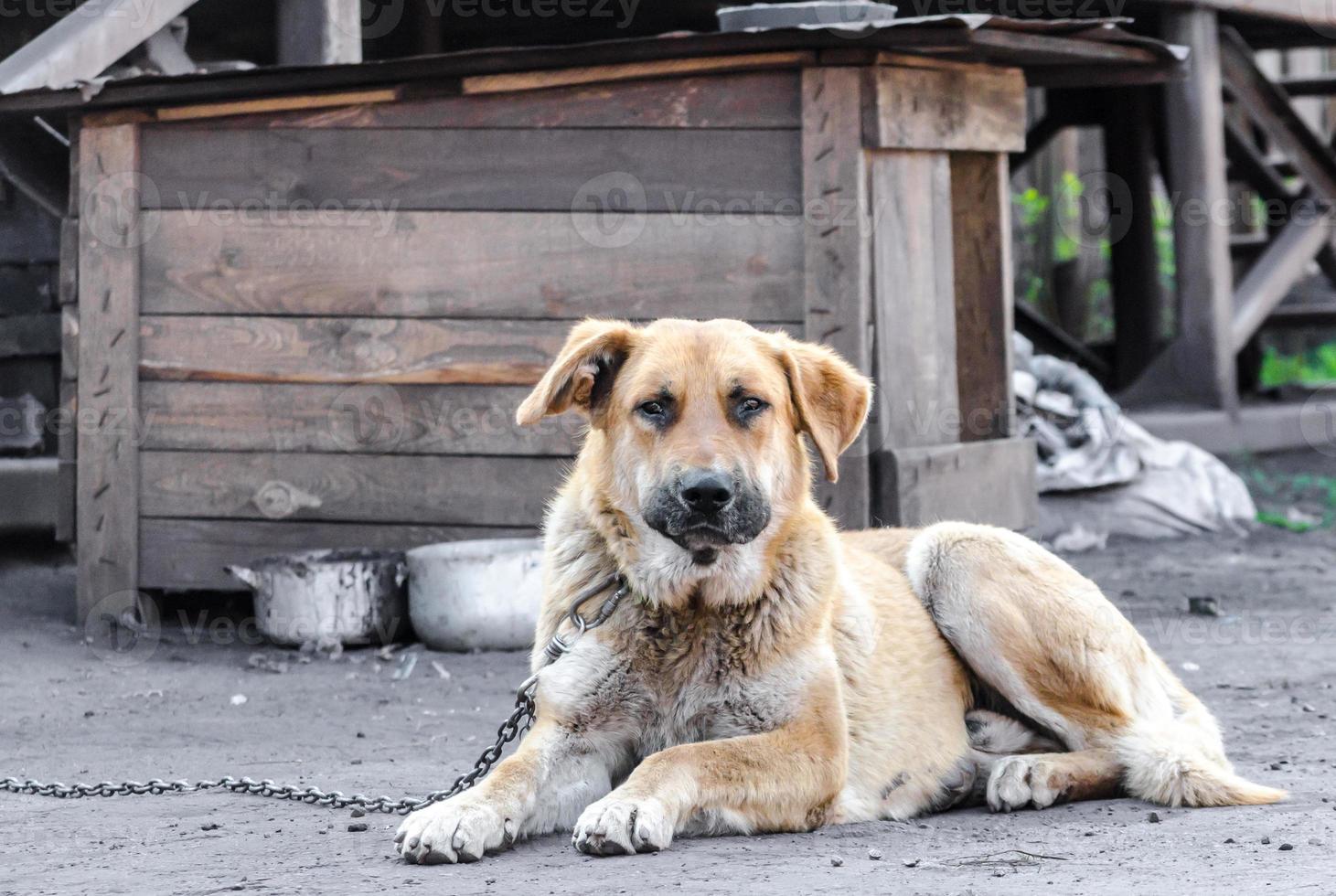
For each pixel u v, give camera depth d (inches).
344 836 143.6
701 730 150.3
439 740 201.3
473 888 120.3
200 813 155.4
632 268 271.1
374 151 279.6
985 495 290.8
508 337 276.5
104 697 233.5
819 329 263.6
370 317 281.6
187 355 289.1
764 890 117.3
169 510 291.1
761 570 148.9
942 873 123.3
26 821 151.9
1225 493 420.8
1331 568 356.8
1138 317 536.4
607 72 267.7
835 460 160.2
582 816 133.6
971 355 308.5
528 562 267.9
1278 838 133.4
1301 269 500.4
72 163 294.4
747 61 263.4
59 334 363.9
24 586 326.6
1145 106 529.3
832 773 144.5
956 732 165.6
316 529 286.4
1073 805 155.6
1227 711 213.5
